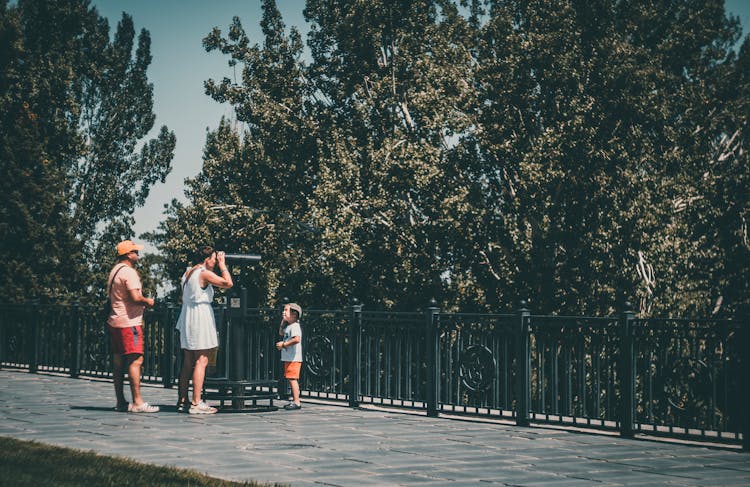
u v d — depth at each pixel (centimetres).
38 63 5094
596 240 3378
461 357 1170
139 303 1129
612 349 1021
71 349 1714
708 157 3866
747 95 4106
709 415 944
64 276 4841
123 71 6134
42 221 4756
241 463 754
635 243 3419
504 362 1119
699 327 952
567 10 3772
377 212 3716
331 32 4256
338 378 1314
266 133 4306
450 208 3544
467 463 784
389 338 1252
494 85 3734
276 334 1386
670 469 773
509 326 1120
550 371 1079
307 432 972
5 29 4850
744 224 3706
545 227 3450
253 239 4116
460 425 1074
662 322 980
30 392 1384
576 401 1105
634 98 3541
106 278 5569
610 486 684
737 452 891
